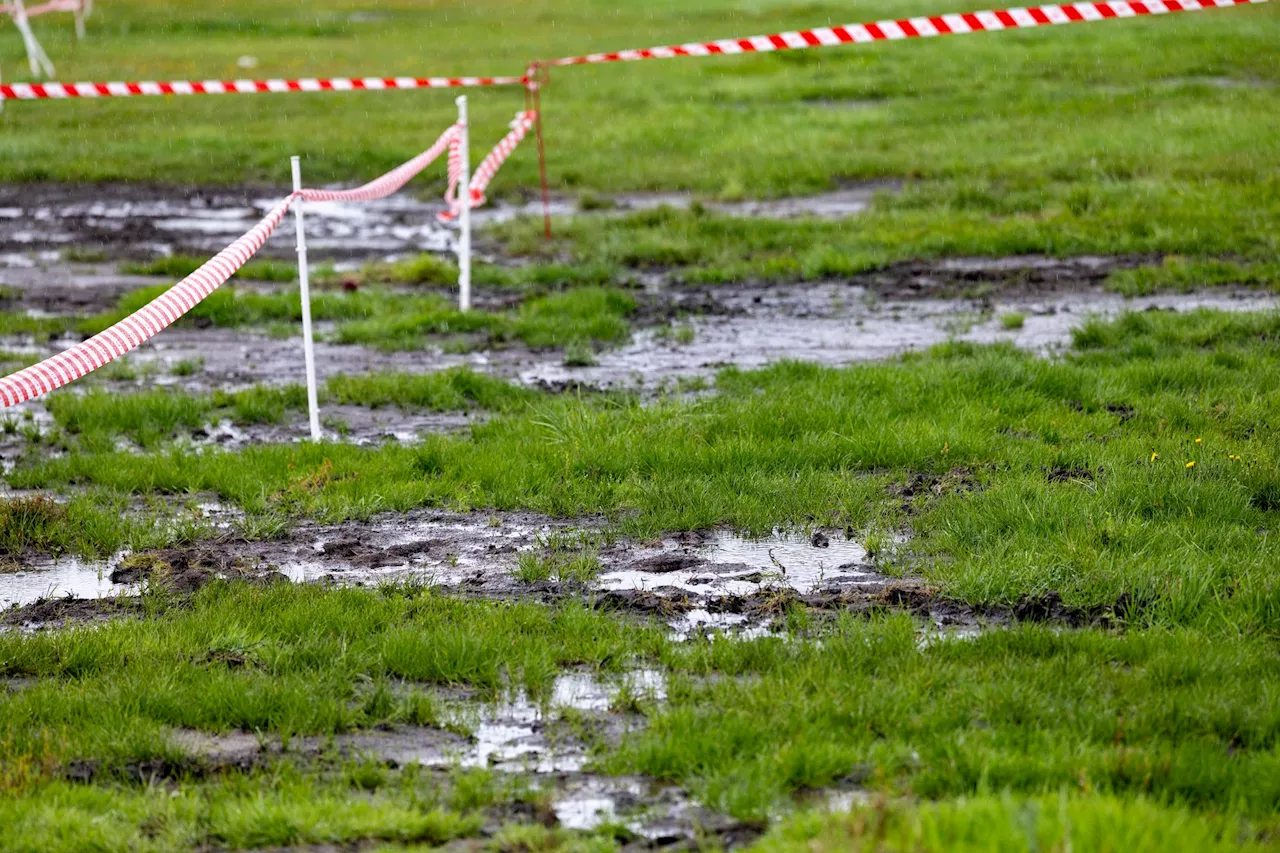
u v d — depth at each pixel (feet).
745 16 411.75
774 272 152.76
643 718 57.47
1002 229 163.84
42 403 109.91
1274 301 131.95
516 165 224.74
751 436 93.61
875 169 212.02
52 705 57.06
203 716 56.85
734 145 236.43
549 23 419.54
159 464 91.56
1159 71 285.64
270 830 47.16
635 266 160.35
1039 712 54.85
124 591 73.05
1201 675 58.18
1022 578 69.00
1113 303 135.13
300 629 65.51
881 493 84.74
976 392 104.22
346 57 359.25
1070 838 40.29
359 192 106.93
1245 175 187.52
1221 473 84.07
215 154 236.84
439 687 61.00
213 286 85.15
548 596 71.41
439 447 93.50
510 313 137.18
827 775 50.55
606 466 89.81
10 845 46.09
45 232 184.85
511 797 50.55
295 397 108.06
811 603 69.36
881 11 399.65
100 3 473.67
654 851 46.68
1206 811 46.55
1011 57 315.17
